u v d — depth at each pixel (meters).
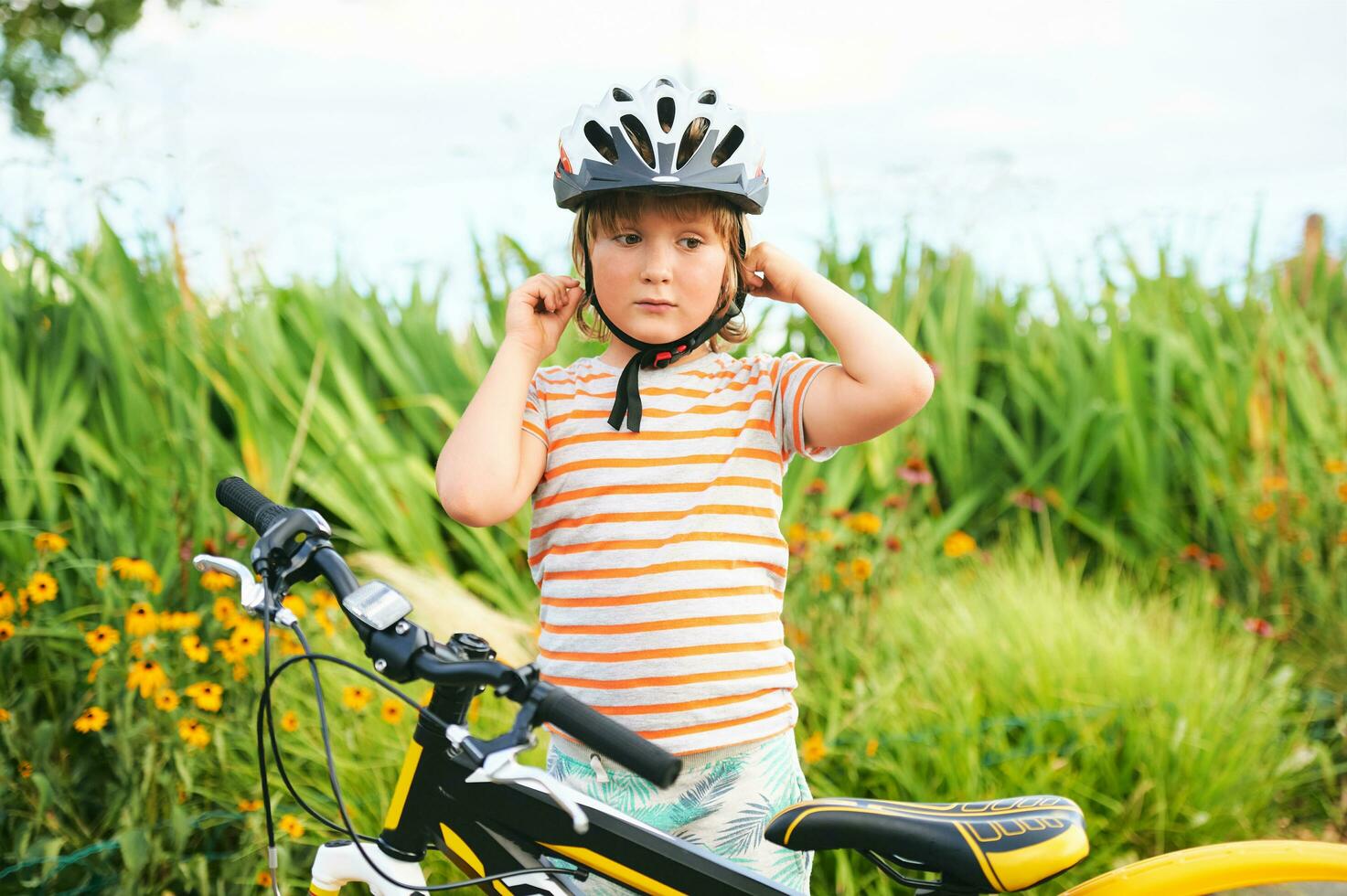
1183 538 4.66
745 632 1.72
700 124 1.80
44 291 4.11
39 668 3.07
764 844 1.73
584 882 1.72
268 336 4.34
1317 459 4.66
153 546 3.53
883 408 1.74
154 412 3.92
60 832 2.75
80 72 5.75
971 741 3.06
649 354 1.82
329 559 1.54
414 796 1.63
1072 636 3.53
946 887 1.61
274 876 1.54
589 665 1.71
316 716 3.10
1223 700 3.38
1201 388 4.96
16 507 3.65
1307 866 1.64
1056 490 4.73
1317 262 5.58
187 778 2.72
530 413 1.82
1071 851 1.56
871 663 3.42
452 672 1.39
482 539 4.15
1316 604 4.14
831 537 3.96
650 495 1.74
